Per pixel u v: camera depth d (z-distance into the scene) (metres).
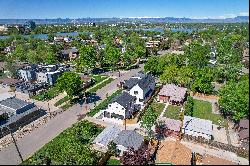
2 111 75.94
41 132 70.38
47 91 102.69
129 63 146.12
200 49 144.25
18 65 130.38
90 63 126.81
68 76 87.19
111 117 77.12
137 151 52.38
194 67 109.06
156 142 61.84
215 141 61.44
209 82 93.25
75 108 85.88
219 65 120.56
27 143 65.00
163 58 124.62
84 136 65.06
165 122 68.88
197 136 65.12
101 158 57.31
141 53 152.38
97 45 197.75
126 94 83.88
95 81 113.88
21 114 76.50
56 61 150.25
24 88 101.38
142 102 86.31
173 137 66.25
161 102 89.69
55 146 60.41
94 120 76.81
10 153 61.00
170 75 102.06
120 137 60.75
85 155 52.84
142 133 69.19
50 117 79.31
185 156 52.84
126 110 76.12
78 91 99.62
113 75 123.88
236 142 63.03
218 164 48.50
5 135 69.44
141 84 87.88
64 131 69.81
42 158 53.94
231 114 73.38
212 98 91.25
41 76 111.31
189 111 77.12
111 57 135.75
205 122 68.69
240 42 156.75
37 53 156.88
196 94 93.88
